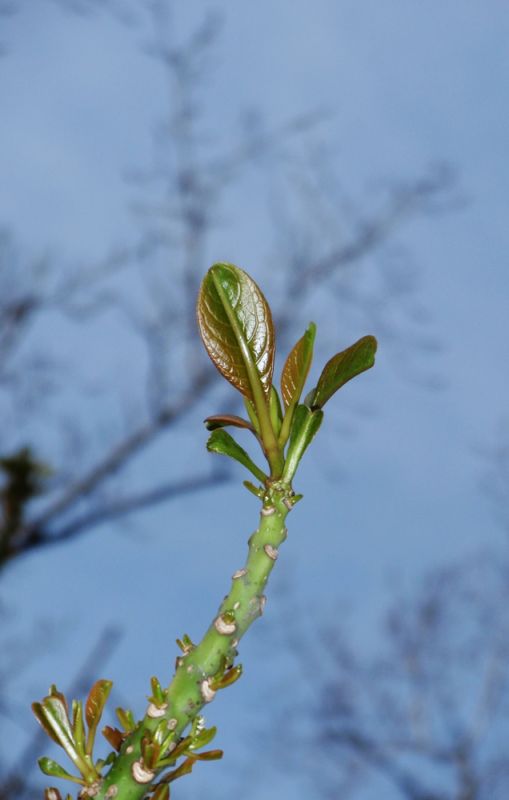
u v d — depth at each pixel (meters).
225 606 0.64
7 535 4.38
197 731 0.63
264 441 0.66
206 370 5.81
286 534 0.65
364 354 0.67
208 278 0.68
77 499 5.14
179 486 5.45
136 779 0.62
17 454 4.25
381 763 6.50
